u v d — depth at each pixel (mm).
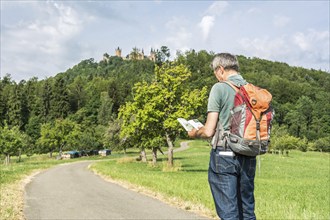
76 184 19156
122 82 190875
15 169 34625
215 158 3602
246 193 3650
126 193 14938
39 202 12547
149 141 38156
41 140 90438
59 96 142375
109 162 56281
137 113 36531
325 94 158875
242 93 3490
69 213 10461
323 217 9750
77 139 94688
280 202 12773
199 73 167500
